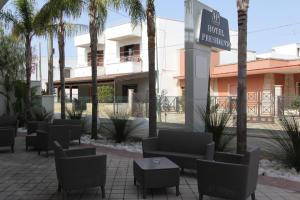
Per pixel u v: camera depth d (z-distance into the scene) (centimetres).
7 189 694
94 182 622
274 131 1039
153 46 1162
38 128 1166
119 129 1305
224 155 664
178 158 785
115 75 3262
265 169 837
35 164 938
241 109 820
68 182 602
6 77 2020
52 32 1661
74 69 4000
